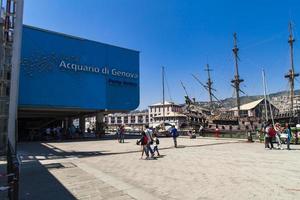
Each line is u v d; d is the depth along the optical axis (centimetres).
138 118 15188
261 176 962
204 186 827
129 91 4359
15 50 1636
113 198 712
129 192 768
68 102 3666
